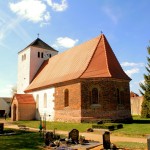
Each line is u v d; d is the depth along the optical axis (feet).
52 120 132.77
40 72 169.89
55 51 189.47
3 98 276.00
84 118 110.01
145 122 110.11
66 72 131.13
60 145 60.39
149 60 163.22
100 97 112.06
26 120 149.59
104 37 130.52
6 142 65.77
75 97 115.03
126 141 65.41
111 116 110.63
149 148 45.57
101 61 118.93
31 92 162.71
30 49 176.86
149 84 157.38
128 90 119.44
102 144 60.18
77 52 140.05
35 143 63.93
